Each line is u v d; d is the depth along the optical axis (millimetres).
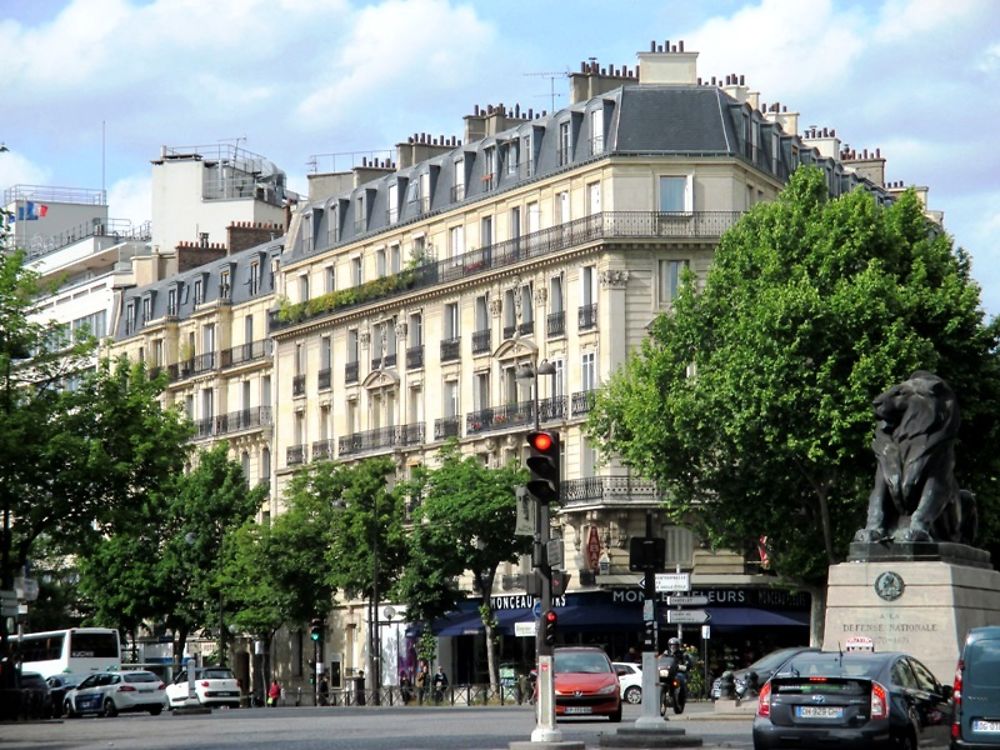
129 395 64812
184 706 67875
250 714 64812
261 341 111438
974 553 39594
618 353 82938
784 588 80438
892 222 64938
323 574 87438
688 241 83000
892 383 59781
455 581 84250
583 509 82312
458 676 90938
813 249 63781
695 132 84062
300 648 103688
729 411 63062
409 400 95438
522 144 89438
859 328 61000
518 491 43750
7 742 42250
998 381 62250
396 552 84875
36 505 62062
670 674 55375
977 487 63500
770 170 88312
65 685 75188
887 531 38875
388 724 48406
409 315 95875
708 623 76312
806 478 63594
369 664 86312
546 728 32312
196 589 97062
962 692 26922
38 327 63094
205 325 116812
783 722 27469
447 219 93438
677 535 82500
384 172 104062
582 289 84812
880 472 39156
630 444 67250
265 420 109688
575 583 83812
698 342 66312
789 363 61156
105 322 130375
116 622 99188
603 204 83875
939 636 37469
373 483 84688
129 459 64000
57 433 61750
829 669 27969
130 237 140500
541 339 86938
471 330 91312
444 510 80000
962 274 65312
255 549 88062
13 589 60594
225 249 125125
